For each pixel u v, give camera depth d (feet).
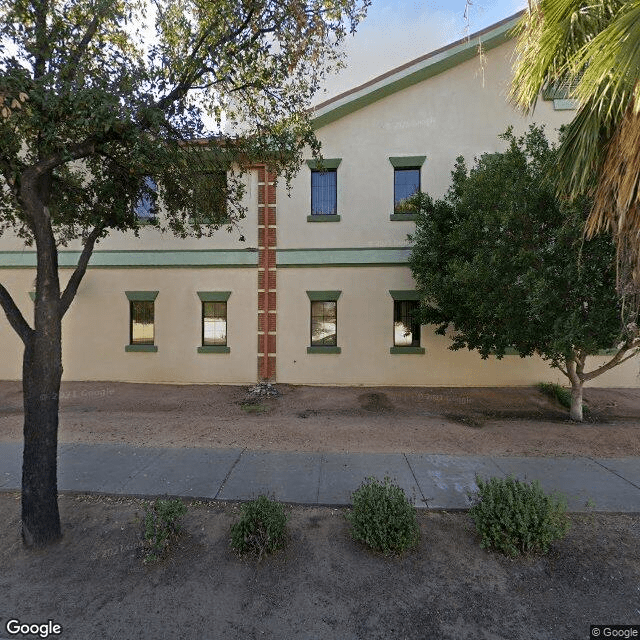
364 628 8.81
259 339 36.45
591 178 13.05
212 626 8.89
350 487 14.88
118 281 37.42
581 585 10.01
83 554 11.27
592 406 29.53
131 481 15.43
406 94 35.50
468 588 9.95
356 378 35.88
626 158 10.69
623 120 10.75
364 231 35.60
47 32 13.42
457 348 29.30
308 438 21.01
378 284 35.68
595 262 20.43
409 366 35.65
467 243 24.99
